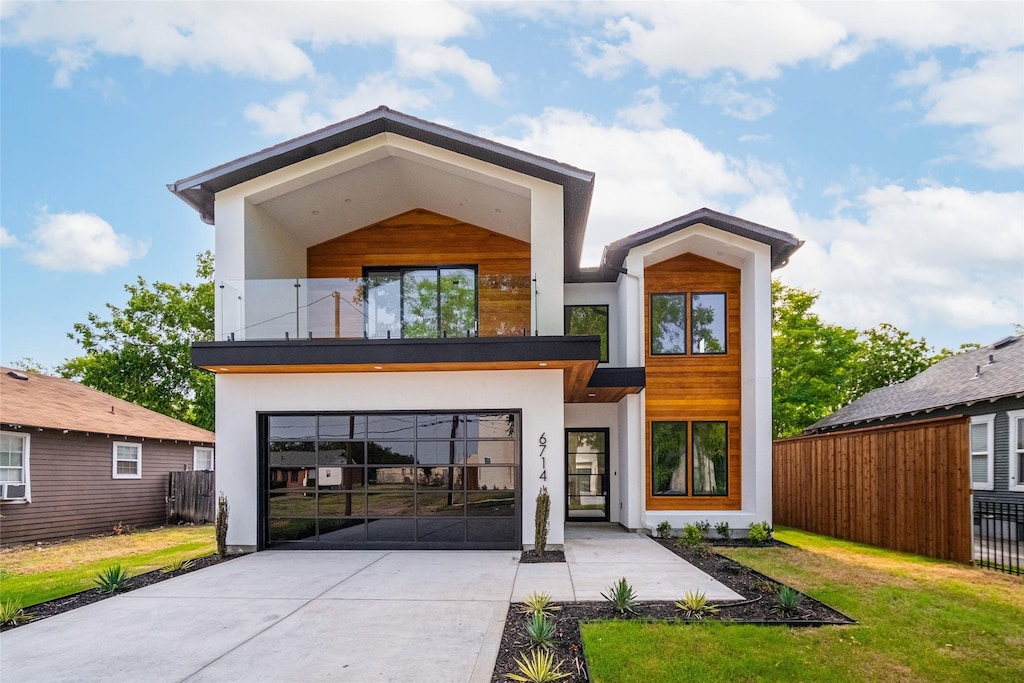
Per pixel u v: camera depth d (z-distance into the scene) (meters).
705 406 13.43
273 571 8.65
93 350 30.45
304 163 10.73
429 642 5.46
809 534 13.41
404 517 10.42
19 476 13.44
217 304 10.37
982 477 13.90
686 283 13.66
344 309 10.22
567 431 14.84
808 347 25.39
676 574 8.20
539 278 10.42
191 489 18.11
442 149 10.69
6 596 7.38
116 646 5.48
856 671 4.65
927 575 8.10
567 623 5.90
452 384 10.47
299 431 10.67
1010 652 5.07
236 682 4.62
